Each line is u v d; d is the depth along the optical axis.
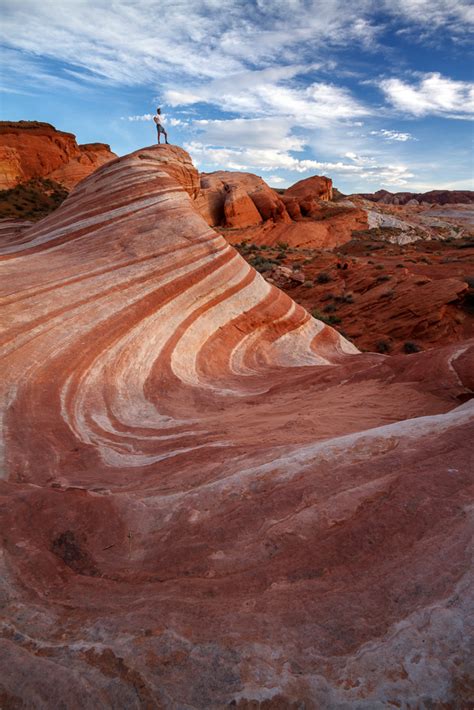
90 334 11.27
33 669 2.49
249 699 2.21
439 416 5.62
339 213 72.75
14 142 53.19
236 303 15.91
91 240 16.25
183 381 11.34
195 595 3.06
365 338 24.62
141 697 2.28
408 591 2.72
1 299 11.05
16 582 3.41
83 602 3.14
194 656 2.48
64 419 8.16
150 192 18.48
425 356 10.04
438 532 3.16
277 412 8.56
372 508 3.61
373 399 8.59
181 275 15.18
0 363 9.11
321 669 2.32
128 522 4.24
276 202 66.00
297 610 2.75
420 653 2.31
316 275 37.25
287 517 3.79
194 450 6.39
